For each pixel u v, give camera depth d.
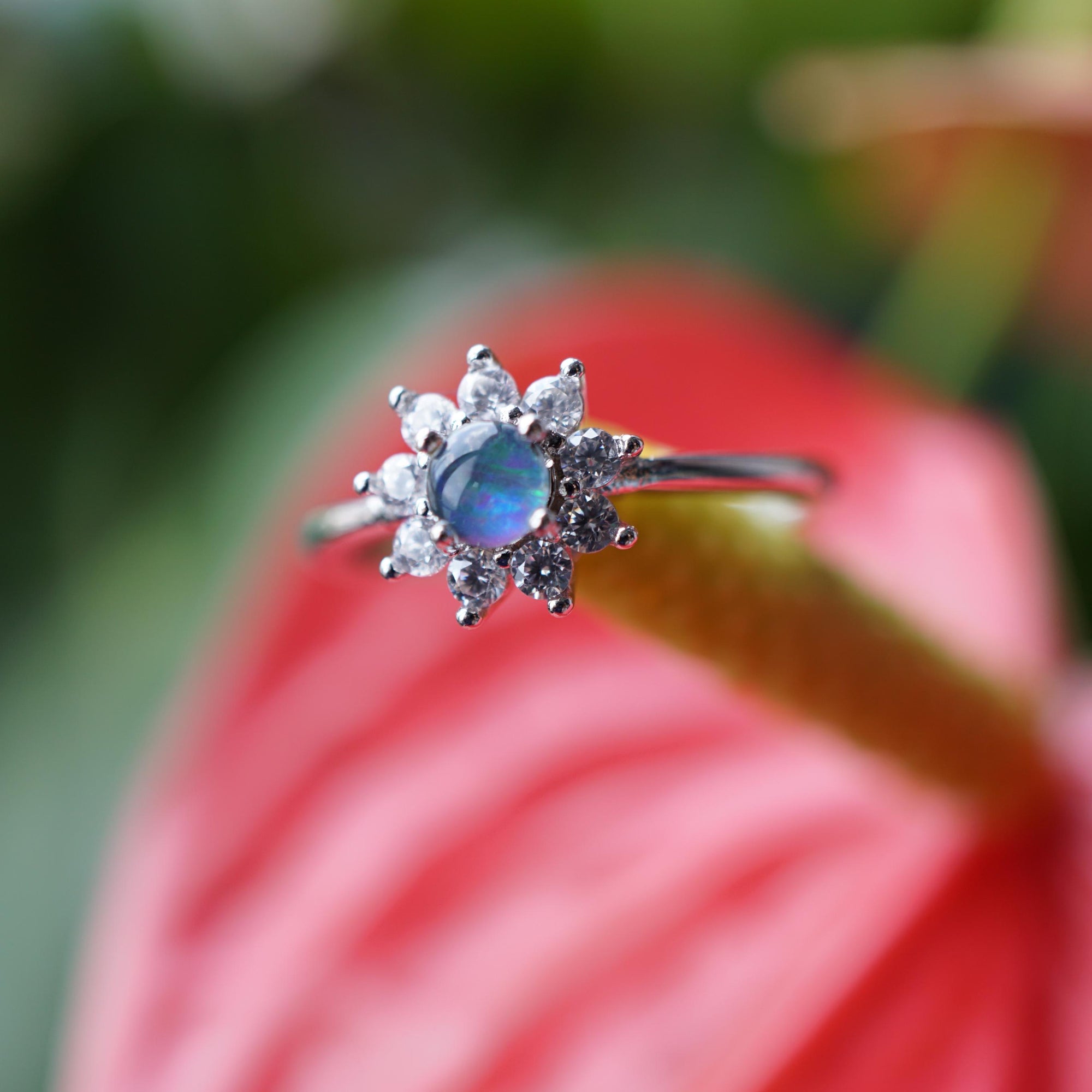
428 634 0.15
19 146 0.23
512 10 0.23
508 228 0.24
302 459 0.19
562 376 0.11
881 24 0.22
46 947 0.18
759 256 0.24
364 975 0.14
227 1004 0.14
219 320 0.24
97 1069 0.14
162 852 0.15
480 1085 0.14
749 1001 0.14
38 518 0.22
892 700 0.13
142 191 0.24
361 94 0.25
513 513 0.11
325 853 0.15
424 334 0.21
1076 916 0.14
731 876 0.14
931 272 0.21
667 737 0.15
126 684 0.19
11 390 0.23
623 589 0.12
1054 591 0.15
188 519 0.20
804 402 0.16
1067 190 0.19
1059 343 0.24
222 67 0.24
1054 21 0.16
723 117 0.24
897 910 0.14
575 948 0.14
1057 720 0.14
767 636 0.12
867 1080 0.14
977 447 0.16
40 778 0.19
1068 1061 0.13
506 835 0.15
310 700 0.15
